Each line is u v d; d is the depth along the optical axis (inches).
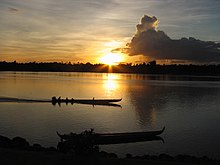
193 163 936.9
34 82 6983.3
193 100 3668.8
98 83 7564.0
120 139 1454.2
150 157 1045.8
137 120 2155.5
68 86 6117.1
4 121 1961.1
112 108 2883.9
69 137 972.6
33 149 1052.5
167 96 4180.6
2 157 831.1
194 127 1905.8
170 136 1611.7
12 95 3949.3
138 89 5595.5
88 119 2145.7
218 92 4948.3
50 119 2103.8
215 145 1425.9
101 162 816.3
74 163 796.6
